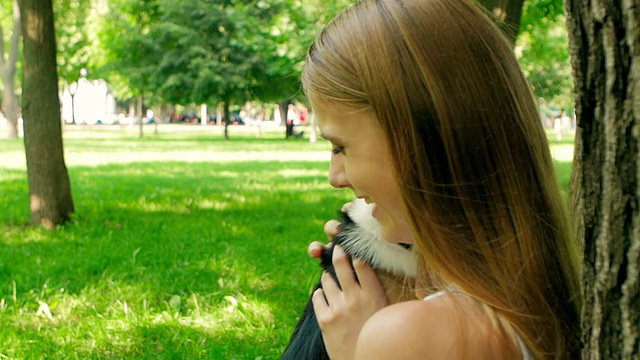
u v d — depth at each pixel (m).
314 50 1.35
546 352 1.23
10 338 5.15
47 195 9.31
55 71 9.32
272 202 12.12
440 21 1.26
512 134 1.25
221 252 7.87
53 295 6.16
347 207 1.64
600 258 1.17
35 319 5.63
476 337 1.17
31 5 9.03
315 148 31.19
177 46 33.88
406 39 1.24
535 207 1.27
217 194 12.98
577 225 1.45
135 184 14.76
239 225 9.64
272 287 6.49
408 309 1.18
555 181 1.33
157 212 10.67
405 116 1.21
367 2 1.33
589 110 1.16
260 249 8.11
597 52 1.12
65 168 9.51
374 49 1.24
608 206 1.14
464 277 1.20
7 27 39.25
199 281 6.67
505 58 1.30
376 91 1.22
